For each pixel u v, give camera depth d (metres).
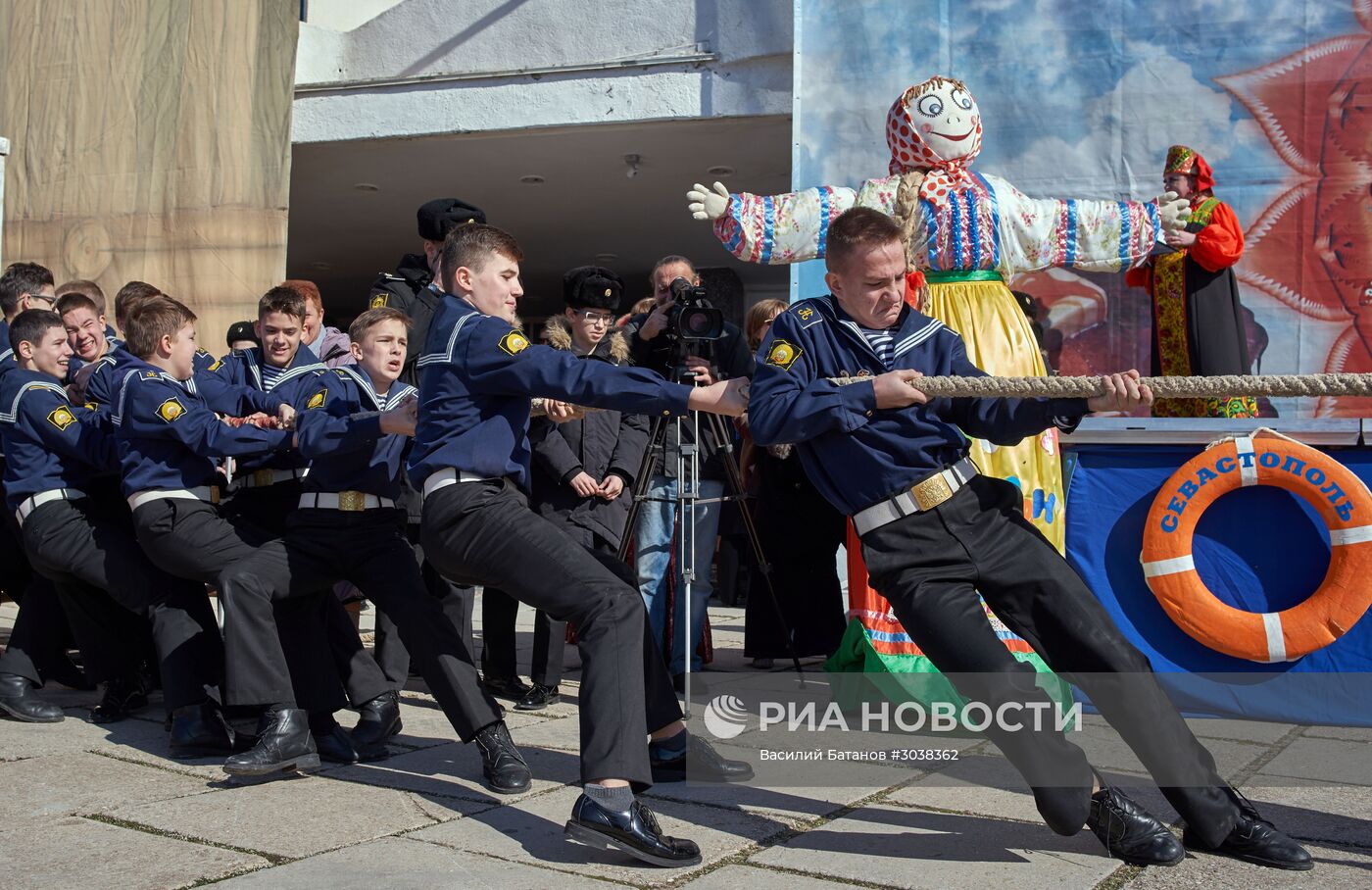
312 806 3.22
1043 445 4.19
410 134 8.89
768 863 2.78
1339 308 6.68
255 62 8.71
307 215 11.41
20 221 9.07
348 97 9.02
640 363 4.76
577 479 4.60
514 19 8.68
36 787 3.39
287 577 3.57
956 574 2.82
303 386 4.49
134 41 8.89
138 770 3.61
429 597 3.57
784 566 5.44
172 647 3.86
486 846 2.88
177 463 3.89
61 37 9.01
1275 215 6.74
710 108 8.20
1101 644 2.77
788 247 4.39
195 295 8.77
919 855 2.84
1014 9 6.85
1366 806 3.24
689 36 8.24
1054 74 6.86
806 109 6.92
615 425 4.77
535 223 11.62
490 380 3.10
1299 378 2.60
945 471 2.87
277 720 3.47
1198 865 2.77
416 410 3.39
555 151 9.27
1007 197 4.37
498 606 4.84
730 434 5.17
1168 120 6.79
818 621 5.46
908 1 6.84
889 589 2.88
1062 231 4.38
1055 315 7.26
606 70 8.42
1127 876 2.70
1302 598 3.85
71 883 2.57
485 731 3.42
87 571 4.00
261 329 4.62
